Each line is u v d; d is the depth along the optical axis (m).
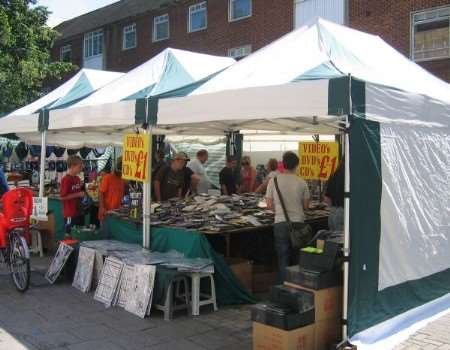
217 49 23.39
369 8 17.25
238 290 6.48
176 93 6.33
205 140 14.47
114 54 30.27
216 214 7.33
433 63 15.76
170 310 5.79
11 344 5.00
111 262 6.54
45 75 25.84
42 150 8.71
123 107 6.79
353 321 4.66
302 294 4.57
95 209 9.72
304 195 6.46
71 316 5.88
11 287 7.07
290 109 4.77
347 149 4.63
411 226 5.56
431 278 5.96
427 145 5.89
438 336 5.37
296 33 6.18
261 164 16.69
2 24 22.16
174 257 6.41
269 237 7.82
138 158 6.75
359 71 5.31
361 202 4.75
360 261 4.74
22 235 6.97
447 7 15.44
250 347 5.03
